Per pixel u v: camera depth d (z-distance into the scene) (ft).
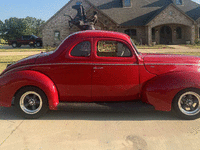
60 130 10.33
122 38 11.57
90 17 88.74
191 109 11.54
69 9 89.71
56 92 11.60
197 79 11.00
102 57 11.46
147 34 94.73
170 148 8.65
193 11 103.65
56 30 90.63
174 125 10.92
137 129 10.44
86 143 9.08
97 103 11.85
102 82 11.57
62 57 11.45
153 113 12.67
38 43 94.02
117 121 11.48
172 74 11.48
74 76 11.50
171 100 11.27
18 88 11.33
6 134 9.91
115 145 8.91
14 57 46.06
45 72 11.52
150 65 11.66
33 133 10.02
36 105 11.78
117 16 99.19
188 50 62.64
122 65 11.48
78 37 11.52
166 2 109.29
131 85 11.75
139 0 108.88
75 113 12.69
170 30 102.32
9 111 13.06
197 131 10.19
